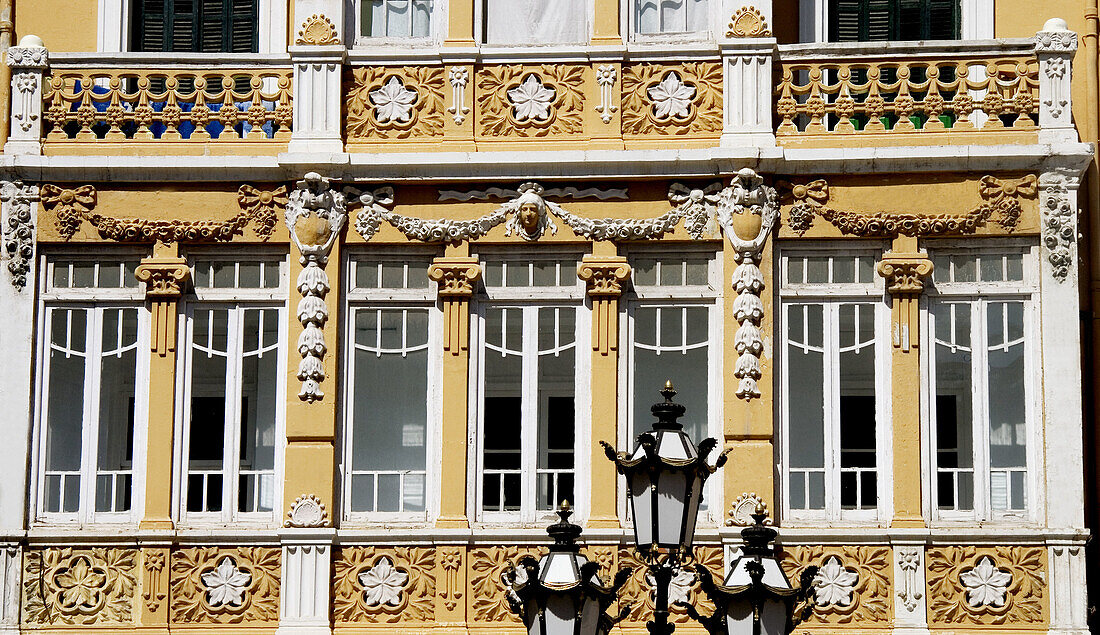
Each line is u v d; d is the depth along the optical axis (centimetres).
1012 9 2866
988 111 2702
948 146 2667
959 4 2866
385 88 2758
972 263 2686
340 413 2691
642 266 2712
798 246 2698
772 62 2725
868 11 2873
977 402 2652
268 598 2630
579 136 2730
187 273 2722
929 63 2720
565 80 2742
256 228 2727
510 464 2673
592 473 2650
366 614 2627
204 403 2711
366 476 2683
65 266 2738
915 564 2594
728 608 2052
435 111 2745
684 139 2717
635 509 2075
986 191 2673
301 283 2702
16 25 2900
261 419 2709
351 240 2717
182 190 2734
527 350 2697
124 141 2750
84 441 2695
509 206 2712
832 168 2689
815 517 2634
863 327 2680
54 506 2680
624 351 2691
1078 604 2567
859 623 2591
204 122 2761
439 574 2630
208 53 2795
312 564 2628
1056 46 2695
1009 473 2634
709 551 2614
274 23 2889
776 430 2650
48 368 2711
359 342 2714
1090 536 2619
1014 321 2670
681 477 2072
